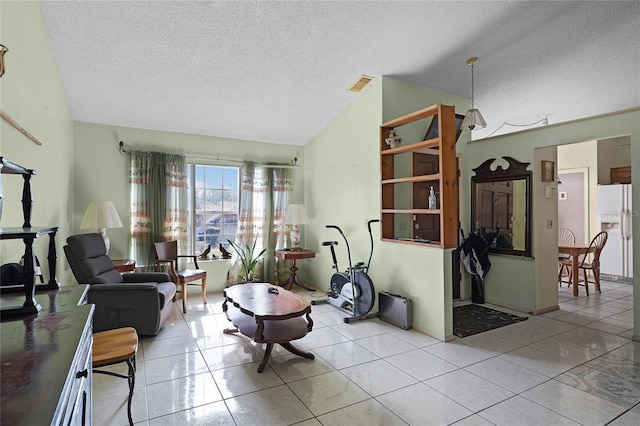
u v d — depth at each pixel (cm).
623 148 657
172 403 222
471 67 398
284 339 272
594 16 319
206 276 488
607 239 593
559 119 546
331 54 358
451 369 271
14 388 80
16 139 228
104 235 417
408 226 425
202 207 529
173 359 288
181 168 497
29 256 133
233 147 546
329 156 521
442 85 439
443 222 330
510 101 486
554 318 404
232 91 412
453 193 337
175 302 463
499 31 336
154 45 322
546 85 442
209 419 205
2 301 143
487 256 466
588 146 646
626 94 465
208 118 473
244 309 285
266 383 248
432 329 344
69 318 129
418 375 261
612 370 269
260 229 562
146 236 471
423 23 320
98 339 216
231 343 323
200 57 345
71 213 423
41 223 291
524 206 429
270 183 570
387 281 403
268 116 485
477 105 497
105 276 346
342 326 374
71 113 423
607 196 616
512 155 442
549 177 436
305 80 403
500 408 217
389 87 411
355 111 457
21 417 69
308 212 588
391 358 292
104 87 380
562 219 685
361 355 298
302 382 250
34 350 101
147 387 242
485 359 289
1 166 118
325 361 286
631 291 543
